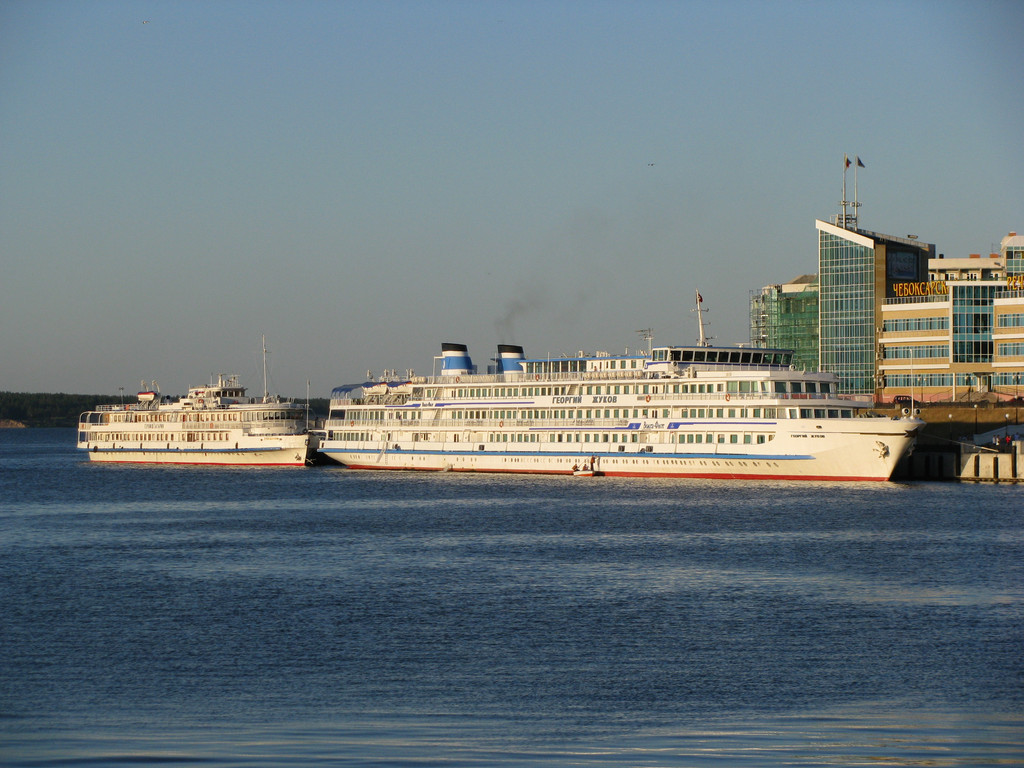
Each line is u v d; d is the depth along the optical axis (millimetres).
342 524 194000
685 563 148625
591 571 143625
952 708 88562
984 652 104125
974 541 163625
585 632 112250
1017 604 123000
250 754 76375
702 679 96562
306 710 88938
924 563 146875
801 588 132000
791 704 89875
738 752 77250
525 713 87688
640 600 126188
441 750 77562
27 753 77000
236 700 91812
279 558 157125
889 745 79062
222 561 155375
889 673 97875
